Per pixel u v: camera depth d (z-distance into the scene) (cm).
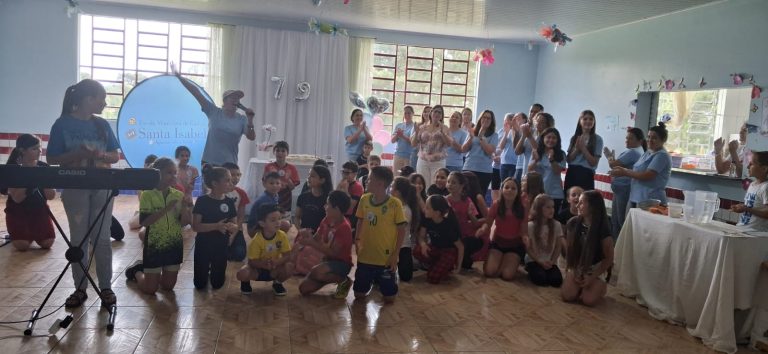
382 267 351
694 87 540
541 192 460
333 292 372
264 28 750
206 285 366
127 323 298
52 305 317
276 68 758
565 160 530
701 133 566
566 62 764
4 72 689
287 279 389
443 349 288
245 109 474
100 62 725
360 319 324
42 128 708
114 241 477
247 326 304
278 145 512
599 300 383
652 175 452
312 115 775
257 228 361
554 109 794
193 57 748
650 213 382
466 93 838
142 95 623
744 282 312
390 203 352
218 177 362
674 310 345
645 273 376
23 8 687
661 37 585
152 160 535
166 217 344
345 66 777
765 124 464
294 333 298
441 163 579
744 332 322
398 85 818
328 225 378
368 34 791
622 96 644
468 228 451
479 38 817
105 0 689
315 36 764
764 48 467
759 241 314
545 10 596
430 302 362
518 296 384
